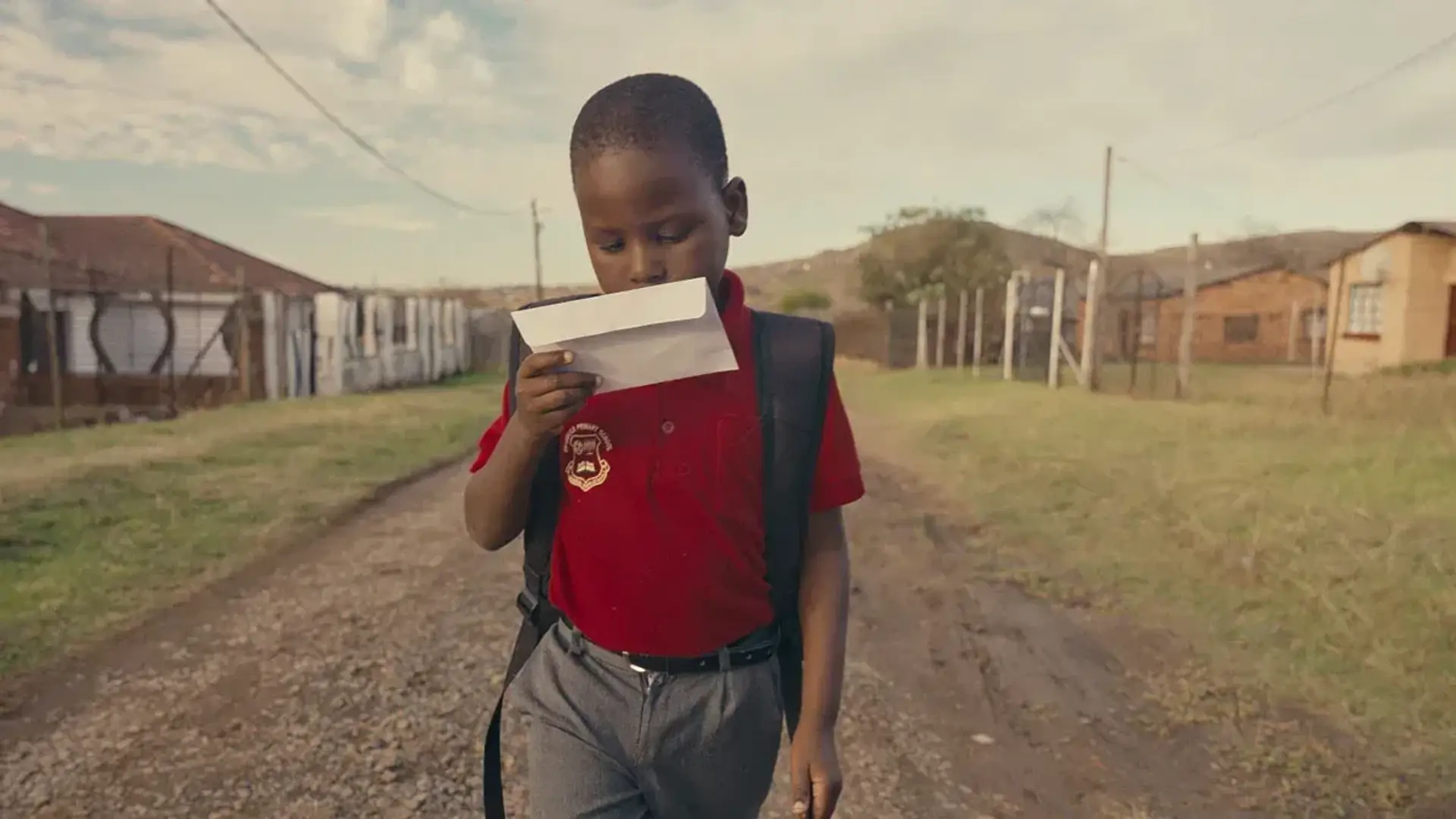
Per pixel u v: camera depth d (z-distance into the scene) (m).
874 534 7.70
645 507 1.58
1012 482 9.12
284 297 20.61
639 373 1.44
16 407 18.92
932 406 17.34
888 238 39.53
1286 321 34.34
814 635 1.68
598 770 1.64
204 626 5.28
